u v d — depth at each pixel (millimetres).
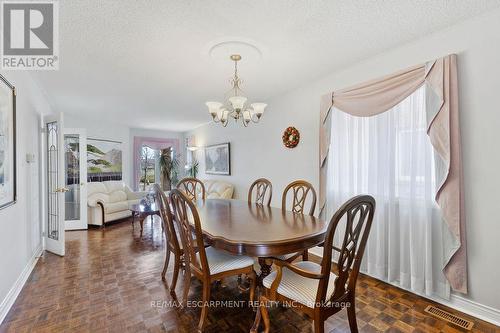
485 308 1868
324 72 2918
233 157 5148
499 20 1789
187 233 1869
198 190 5531
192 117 5449
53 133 3436
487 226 1855
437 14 1841
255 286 1989
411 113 2252
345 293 1525
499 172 1804
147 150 7023
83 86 3330
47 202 3434
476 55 1887
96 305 2033
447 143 1973
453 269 1989
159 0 1632
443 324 1822
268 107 4059
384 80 2379
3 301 1972
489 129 1838
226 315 1927
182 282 2443
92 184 5016
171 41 2162
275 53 2418
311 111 3275
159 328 1757
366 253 2629
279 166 3859
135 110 4777
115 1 1640
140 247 3508
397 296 2209
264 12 1776
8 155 2090
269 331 1729
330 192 2971
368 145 2609
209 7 1713
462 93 1953
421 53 2174
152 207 4395
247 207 2770
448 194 1982
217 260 1931
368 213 1451
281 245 1578
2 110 1977
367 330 1750
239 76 3012
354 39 2176
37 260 3012
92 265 2861
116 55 2420
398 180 2355
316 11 1776
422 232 2184
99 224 4617
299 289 1510
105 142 5922
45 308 1991
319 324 1368
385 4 1715
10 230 2154
